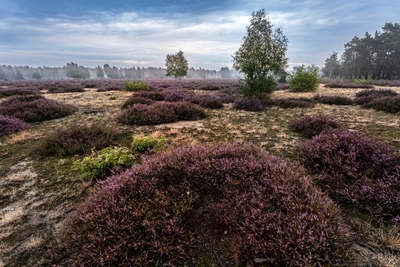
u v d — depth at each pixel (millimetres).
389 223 2492
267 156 3436
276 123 7738
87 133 5715
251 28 13414
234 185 2732
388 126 6664
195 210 2598
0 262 2125
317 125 6207
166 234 2201
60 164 4352
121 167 3939
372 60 55562
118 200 2525
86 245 2051
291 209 2238
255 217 2211
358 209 2736
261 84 13430
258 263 1947
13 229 2568
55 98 16344
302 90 20547
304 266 1793
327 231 1984
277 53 13203
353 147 3662
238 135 6164
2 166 4312
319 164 3760
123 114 8477
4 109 8734
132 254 2041
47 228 2574
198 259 2092
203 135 6285
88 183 3479
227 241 2242
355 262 1959
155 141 5133
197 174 2949
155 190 2641
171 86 27172
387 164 3195
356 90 20969
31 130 7094
